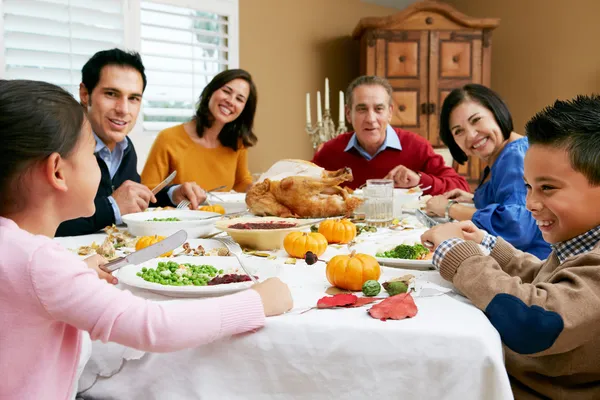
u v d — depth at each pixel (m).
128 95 2.33
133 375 0.93
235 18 4.76
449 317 0.92
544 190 1.04
